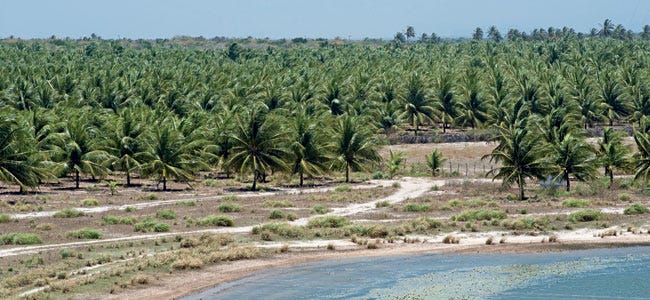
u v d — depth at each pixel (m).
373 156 113.56
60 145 104.88
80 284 51.28
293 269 58.62
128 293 50.72
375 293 52.06
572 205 84.94
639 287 53.44
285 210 85.00
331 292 52.28
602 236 69.69
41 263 57.94
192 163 105.75
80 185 107.50
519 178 90.94
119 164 110.19
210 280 54.94
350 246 66.62
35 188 101.75
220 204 88.88
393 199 93.69
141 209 85.31
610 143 103.50
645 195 92.31
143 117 128.12
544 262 61.00
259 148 104.31
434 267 59.44
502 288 53.41
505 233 71.75
